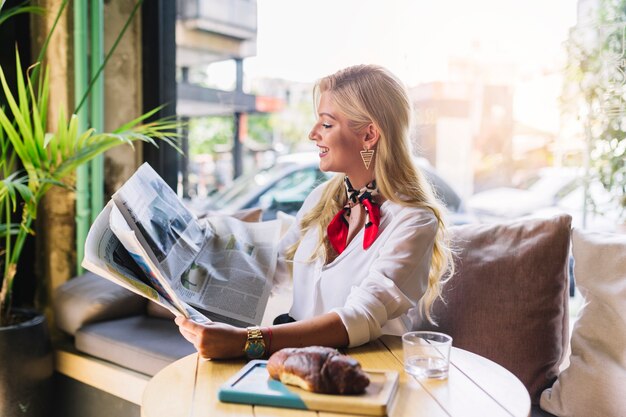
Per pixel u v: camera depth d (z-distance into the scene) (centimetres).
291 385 95
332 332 115
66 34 240
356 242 137
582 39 218
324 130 138
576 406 144
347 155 137
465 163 507
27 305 255
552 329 158
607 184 213
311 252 147
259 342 111
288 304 195
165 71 271
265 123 604
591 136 217
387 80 136
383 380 98
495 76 462
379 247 132
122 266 107
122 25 262
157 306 222
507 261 163
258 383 96
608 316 145
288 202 376
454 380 103
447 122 502
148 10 263
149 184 127
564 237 160
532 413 150
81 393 210
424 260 128
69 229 248
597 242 152
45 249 249
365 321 117
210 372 106
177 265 121
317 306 140
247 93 453
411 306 124
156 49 265
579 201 224
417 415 88
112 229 102
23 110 189
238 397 92
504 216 458
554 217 163
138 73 268
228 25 345
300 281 148
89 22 245
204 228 140
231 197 392
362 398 89
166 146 274
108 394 198
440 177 423
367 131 136
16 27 246
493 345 159
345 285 136
